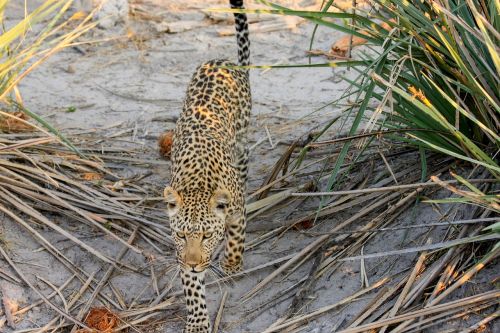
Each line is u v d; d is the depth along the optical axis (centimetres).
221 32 1492
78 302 899
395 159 987
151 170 1076
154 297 907
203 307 845
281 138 1145
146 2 1581
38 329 864
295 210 977
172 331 873
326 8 835
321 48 1438
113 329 866
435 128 899
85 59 1402
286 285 900
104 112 1240
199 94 952
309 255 910
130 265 940
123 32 1477
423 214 902
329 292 873
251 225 966
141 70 1378
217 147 891
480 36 770
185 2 1588
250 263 933
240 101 988
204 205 812
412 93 887
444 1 822
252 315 880
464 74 816
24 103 1253
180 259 816
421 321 787
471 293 803
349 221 923
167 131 1180
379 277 870
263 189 985
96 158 1078
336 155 1040
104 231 966
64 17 1505
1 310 880
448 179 913
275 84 1321
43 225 970
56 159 1038
